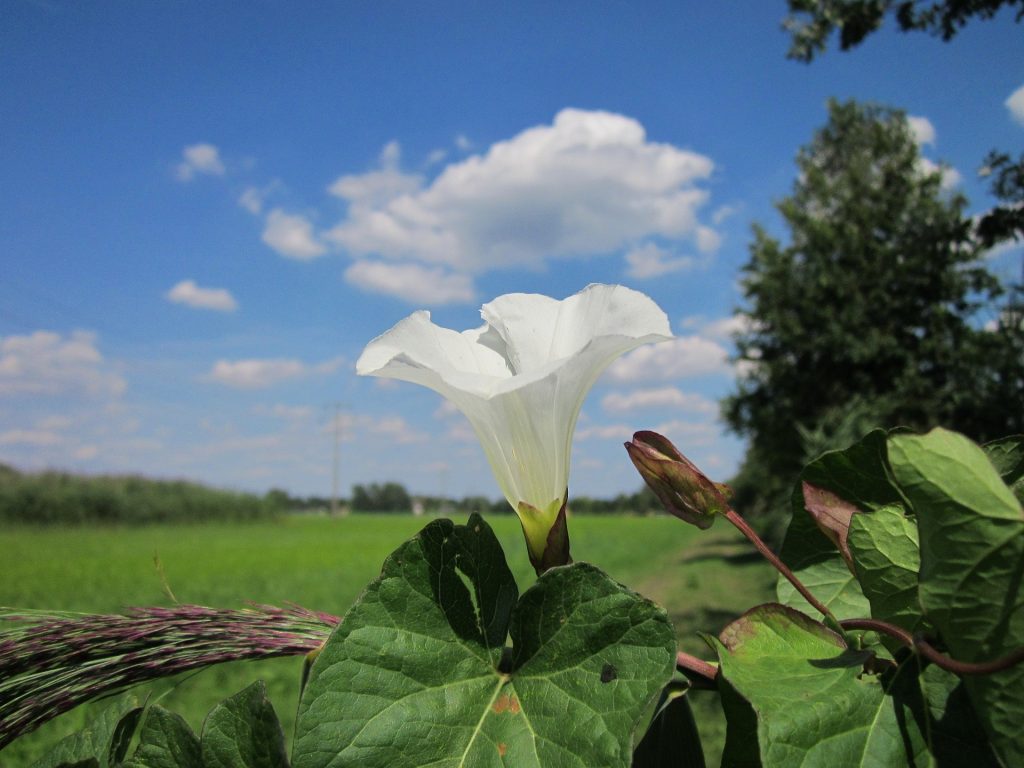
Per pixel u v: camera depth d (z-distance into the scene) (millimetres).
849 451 149
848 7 1384
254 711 126
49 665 150
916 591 124
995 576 98
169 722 132
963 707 109
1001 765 100
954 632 101
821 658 121
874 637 132
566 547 153
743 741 117
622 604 116
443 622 124
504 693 119
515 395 150
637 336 136
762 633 124
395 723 114
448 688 119
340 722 113
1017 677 96
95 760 137
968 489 99
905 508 141
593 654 115
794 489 160
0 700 146
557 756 109
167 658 152
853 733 107
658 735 144
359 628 119
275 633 157
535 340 168
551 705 114
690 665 142
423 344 157
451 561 127
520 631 122
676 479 151
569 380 148
